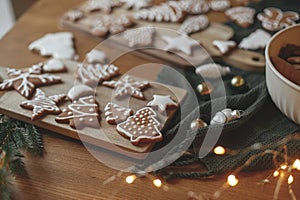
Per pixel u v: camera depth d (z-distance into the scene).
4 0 1.85
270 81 0.95
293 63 0.99
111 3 1.27
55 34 1.20
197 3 1.26
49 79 1.03
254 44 1.13
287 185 0.89
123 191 0.90
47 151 0.96
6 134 0.96
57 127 0.96
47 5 1.31
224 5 1.26
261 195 0.88
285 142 0.94
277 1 1.25
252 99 1.01
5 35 1.21
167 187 0.90
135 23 1.21
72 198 0.89
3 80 1.04
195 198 0.88
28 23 1.25
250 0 1.28
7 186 0.88
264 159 0.91
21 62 1.13
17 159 0.92
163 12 1.22
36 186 0.90
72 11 1.24
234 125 0.96
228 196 0.88
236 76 1.06
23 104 0.98
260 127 0.98
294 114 0.94
